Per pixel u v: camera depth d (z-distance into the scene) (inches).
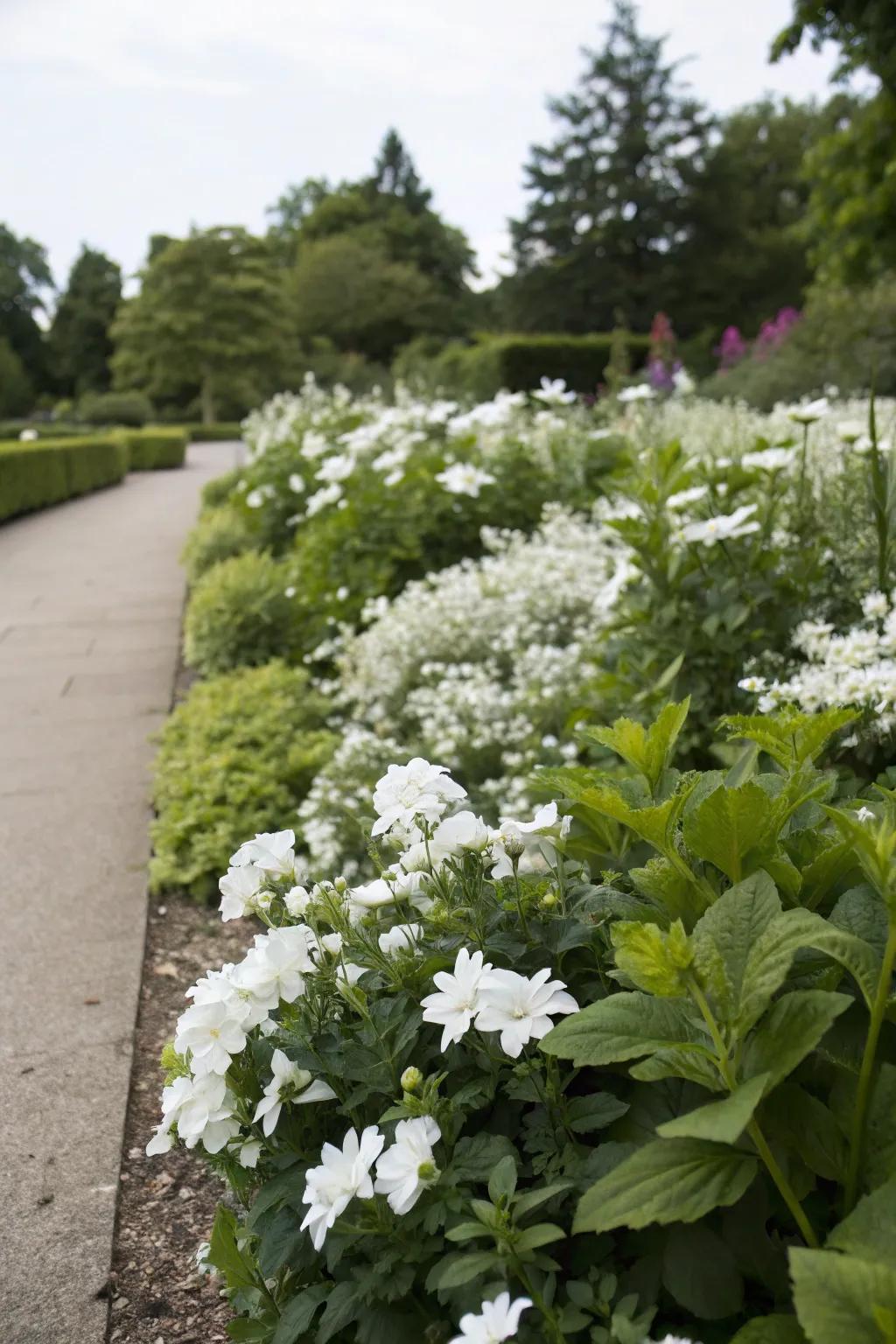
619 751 69.5
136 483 928.9
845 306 490.0
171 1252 87.8
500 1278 49.8
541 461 287.6
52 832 177.0
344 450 342.3
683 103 1695.4
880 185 488.4
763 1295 53.1
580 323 1718.8
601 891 64.2
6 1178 96.4
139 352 2114.9
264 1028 62.3
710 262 1620.3
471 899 64.0
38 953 137.0
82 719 239.3
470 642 192.2
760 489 159.0
